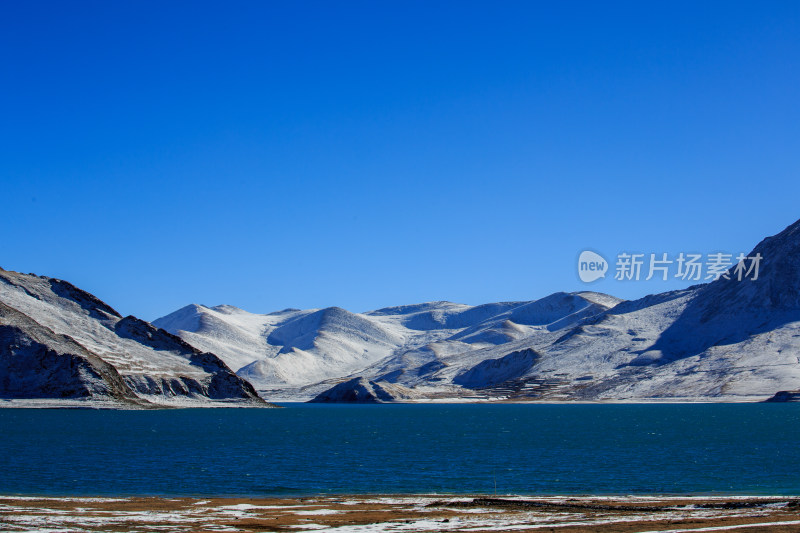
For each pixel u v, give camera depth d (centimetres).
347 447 8419
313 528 3512
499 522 3641
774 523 3412
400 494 5041
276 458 7244
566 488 5341
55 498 4616
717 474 5981
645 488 5303
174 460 7019
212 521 3716
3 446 8169
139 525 3594
